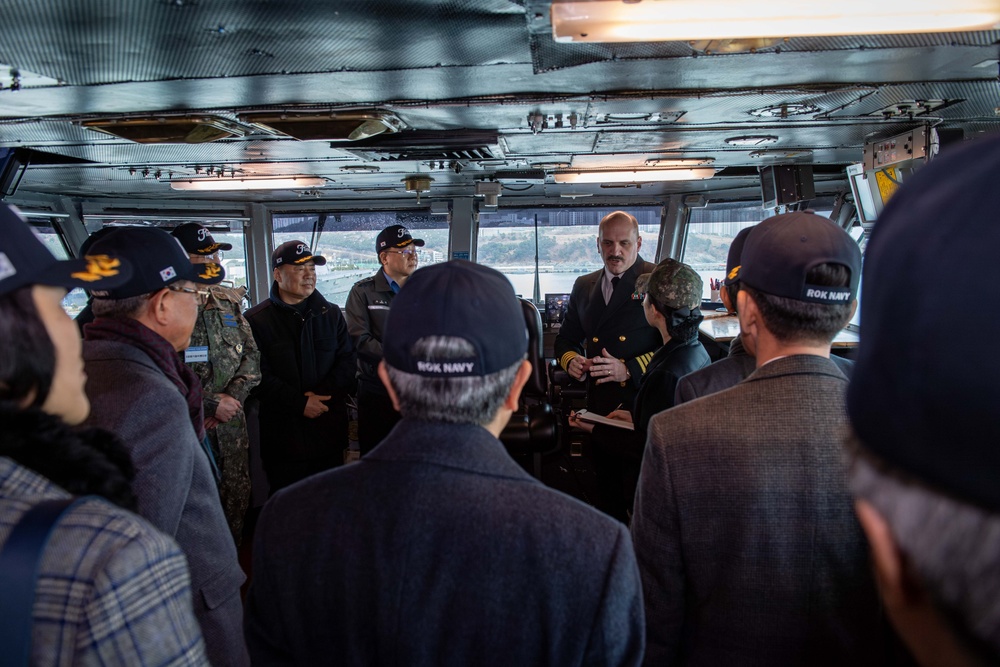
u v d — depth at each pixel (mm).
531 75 1959
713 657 991
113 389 1216
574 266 5809
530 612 703
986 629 300
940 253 310
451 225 5559
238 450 2830
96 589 560
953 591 308
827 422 906
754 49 1692
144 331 1387
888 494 343
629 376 2842
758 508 914
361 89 2074
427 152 3201
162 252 1444
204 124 2369
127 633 575
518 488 735
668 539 1001
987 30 1534
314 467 3215
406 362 762
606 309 3025
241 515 2865
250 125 2564
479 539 706
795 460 904
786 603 926
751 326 1038
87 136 2758
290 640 776
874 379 347
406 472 738
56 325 715
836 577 912
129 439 1182
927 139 2713
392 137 2891
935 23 1401
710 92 2191
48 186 4262
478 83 2037
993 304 290
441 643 712
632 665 726
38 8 1343
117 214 5055
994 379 284
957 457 297
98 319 1414
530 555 699
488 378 755
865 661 928
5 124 2473
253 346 2920
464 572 707
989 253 296
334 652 756
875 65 1906
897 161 2922
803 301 935
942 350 301
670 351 1855
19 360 661
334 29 1514
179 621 634
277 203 5574
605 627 694
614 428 2092
